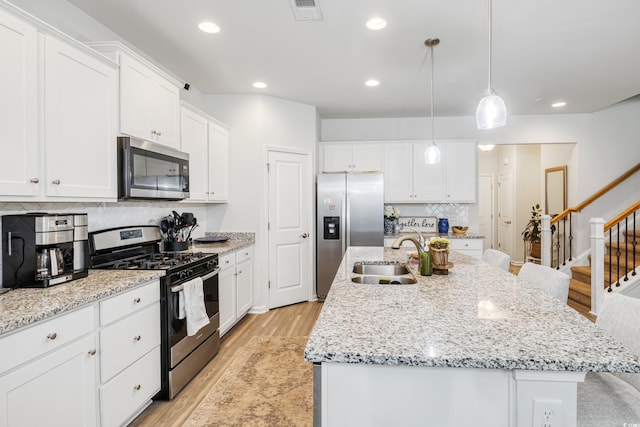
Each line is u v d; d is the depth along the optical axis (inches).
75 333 61.7
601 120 195.6
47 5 84.4
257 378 101.0
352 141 197.9
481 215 322.7
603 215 196.7
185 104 120.3
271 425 79.4
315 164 186.2
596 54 121.1
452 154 193.9
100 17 97.6
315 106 184.1
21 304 58.7
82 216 81.5
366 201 180.5
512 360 37.6
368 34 107.1
